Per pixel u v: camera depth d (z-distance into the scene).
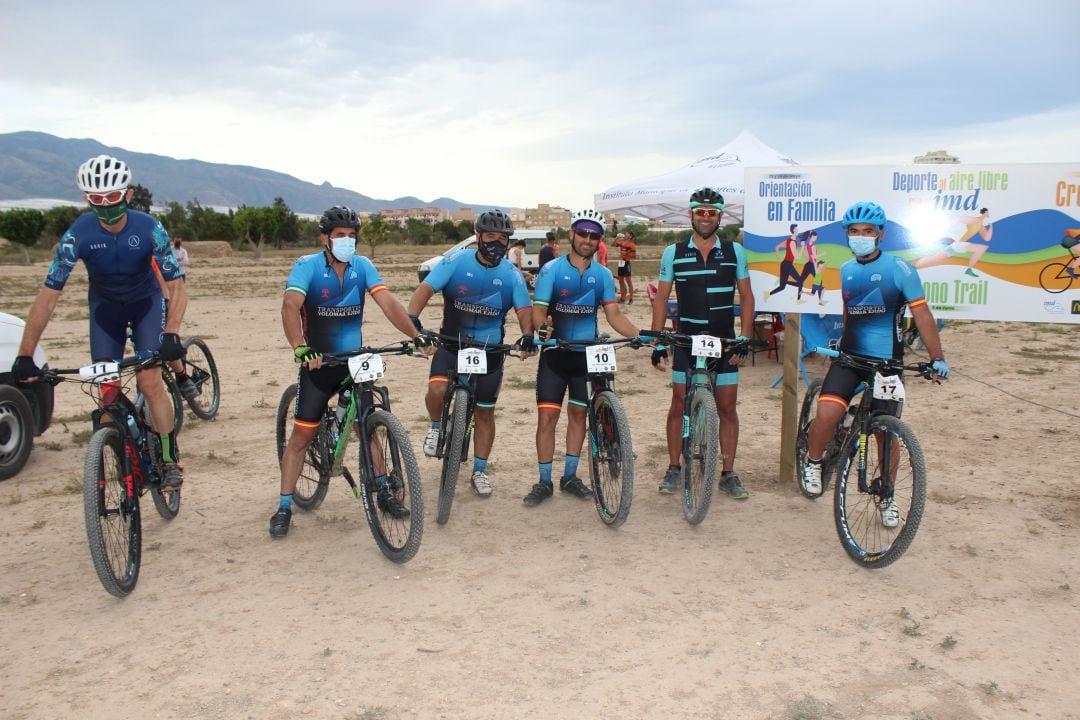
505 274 4.93
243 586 3.90
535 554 4.26
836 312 5.14
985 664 3.08
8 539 4.57
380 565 4.14
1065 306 4.82
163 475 4.39
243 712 2.82
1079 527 4.52
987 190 4.86
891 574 3.94
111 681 3.04
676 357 5.06
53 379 3.91
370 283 4.42
